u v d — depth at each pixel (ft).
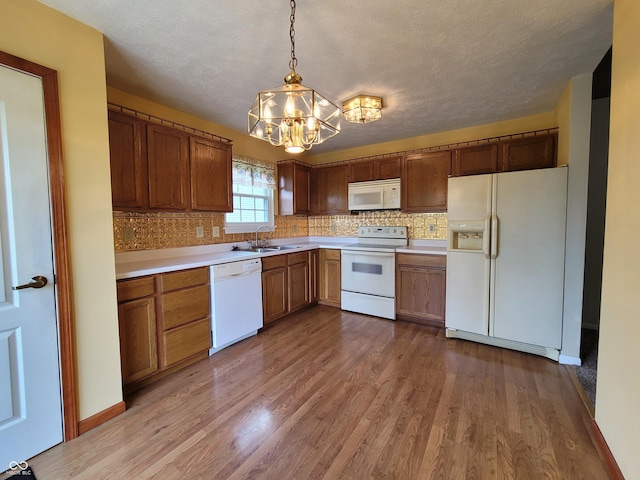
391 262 11.17
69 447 5.03
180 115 9.49
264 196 13.03
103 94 5.53
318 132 6.16
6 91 4.42
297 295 11.96
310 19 5.14
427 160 11.32
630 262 4.12
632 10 4.15
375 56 6.37
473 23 5.31
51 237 4.91
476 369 7.56
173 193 8.15
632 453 3.94
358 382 7.00
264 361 8.09
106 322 5.69
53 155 4.88
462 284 9.21
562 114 8.39
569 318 7.79
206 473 4.50
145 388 6.81
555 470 4.47
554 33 5.63
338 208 13.65
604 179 9.93
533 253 8.11
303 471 4.52
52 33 4.84
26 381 4.73
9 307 4.55
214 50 6.08
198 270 7.98
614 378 4.52
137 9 4.86
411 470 4.51
